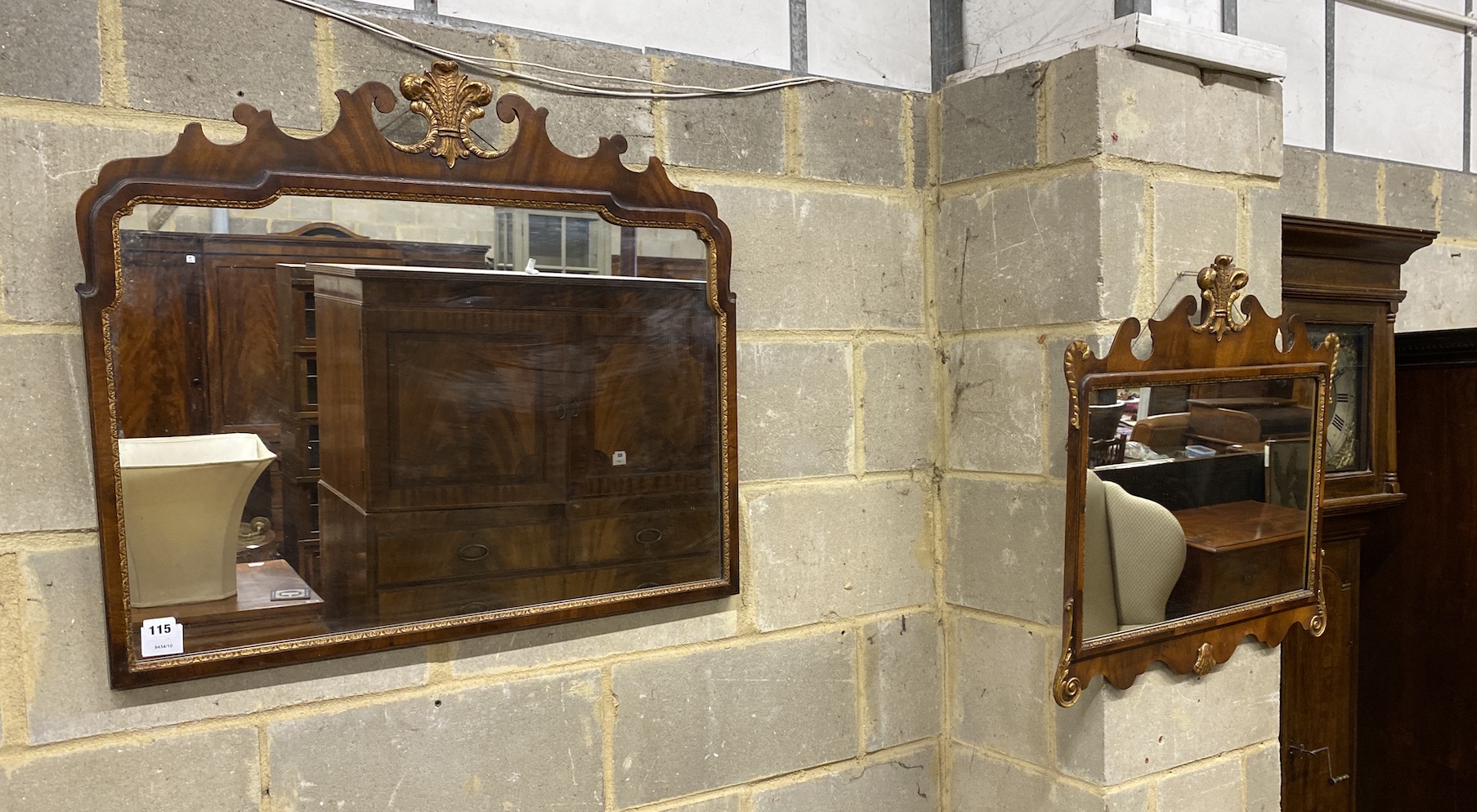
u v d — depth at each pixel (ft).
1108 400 4.70
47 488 3.75
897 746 5.78
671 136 4.92
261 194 3.87
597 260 4.58
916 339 5.76
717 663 5.16
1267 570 5.35
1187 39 5.01
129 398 3.73
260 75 4.06
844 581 5.54
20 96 3.64
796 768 5.42
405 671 4.40
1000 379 5.43
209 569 3.91
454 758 4.52
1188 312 4.91
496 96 4.49
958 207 5.62
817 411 5.40
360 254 4.10
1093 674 4.82
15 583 3.71
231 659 3.93
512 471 4.47
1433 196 8.29
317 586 4.10
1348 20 7.66
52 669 3.78
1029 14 5.44
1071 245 4.97
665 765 5.04
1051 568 5.17
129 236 3.70
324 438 4.08
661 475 4.82
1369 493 6.92
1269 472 5.28
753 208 5.14
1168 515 4.93
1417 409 7.59
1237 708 5.49
